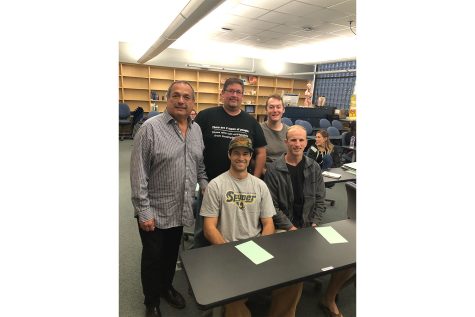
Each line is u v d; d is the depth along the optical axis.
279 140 2.39
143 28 6.28
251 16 5.22
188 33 6.65
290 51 8.46
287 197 1.97
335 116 6.68
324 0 4.29
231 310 1.38
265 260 1.21
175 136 1.51
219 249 1.29
